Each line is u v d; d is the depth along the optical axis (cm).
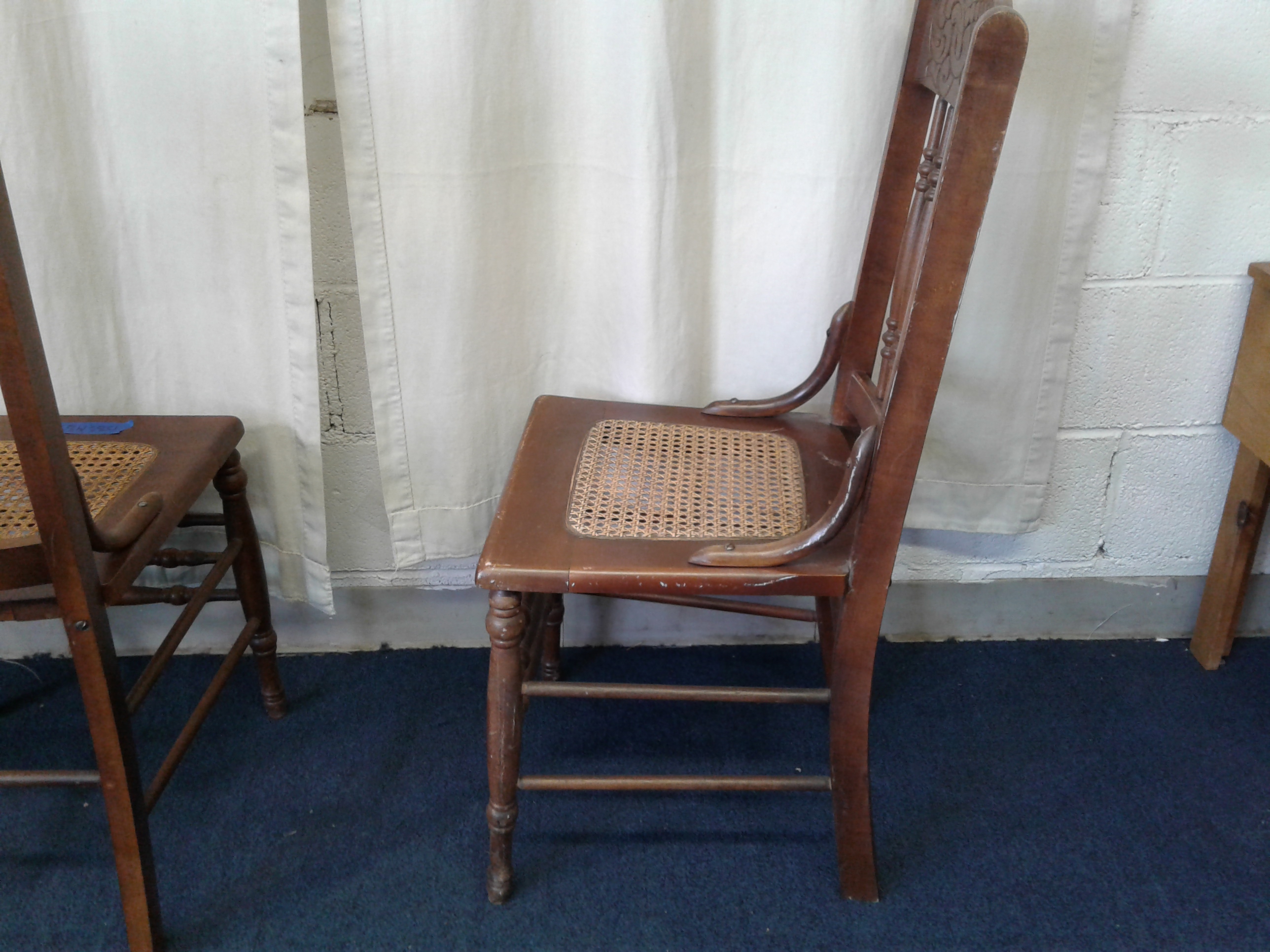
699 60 115
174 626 116
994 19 79
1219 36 121
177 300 124
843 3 112
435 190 116
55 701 146
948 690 152
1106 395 143
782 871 123
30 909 116
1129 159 128
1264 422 134
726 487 113
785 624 160
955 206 85
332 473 143
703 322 131
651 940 114
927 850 126
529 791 133
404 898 118
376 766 137
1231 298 137
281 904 117
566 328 133
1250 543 147
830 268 127
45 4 109
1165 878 122
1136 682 154
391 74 111
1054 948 113
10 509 101
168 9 109
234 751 138
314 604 142
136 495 105
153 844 124
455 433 130
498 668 105
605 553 101
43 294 122
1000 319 130
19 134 114
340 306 131
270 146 115
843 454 121
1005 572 158
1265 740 143
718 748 141
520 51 115
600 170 121
